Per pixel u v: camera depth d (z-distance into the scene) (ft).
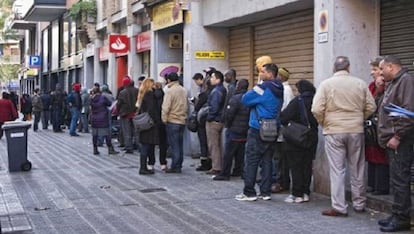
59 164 49.26
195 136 52.21
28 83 188.14
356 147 28.19
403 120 23.99
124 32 81.46
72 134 79.82
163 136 43.45
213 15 50.37
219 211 29.91
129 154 56.08
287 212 29.32
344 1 32.53
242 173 39.65
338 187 28.19
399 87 24.45
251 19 46.70
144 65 73.20
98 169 45.73
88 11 94.02
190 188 36.42
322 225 26.58
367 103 28.19
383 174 29.94
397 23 31.83
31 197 34.30
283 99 32.27
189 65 53.06
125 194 34.86
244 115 37.96
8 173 44.27
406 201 24.99
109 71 87.25
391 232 25.05
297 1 37.68
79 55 108.88
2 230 26.37
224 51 53.42
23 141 45.19
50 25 143.74
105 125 55.67
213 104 40.37
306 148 30.53
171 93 42.11
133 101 55.62
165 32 64.18
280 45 44.29
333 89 27.89
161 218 28.63
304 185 31.53
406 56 31.27
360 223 26.84
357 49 32.83
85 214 29.73
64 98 87.81
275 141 32.07
